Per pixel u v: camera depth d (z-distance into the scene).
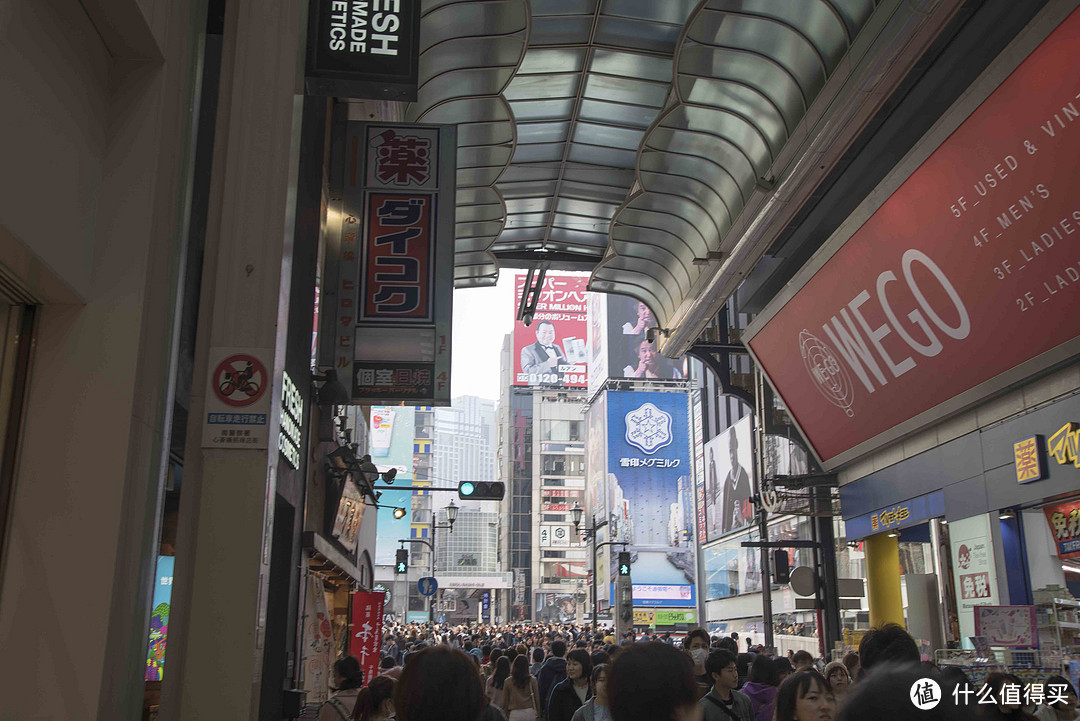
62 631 4.59
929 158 12.70
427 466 121.69
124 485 4.79
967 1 11.69
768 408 23.94
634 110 18.98
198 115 6.15
